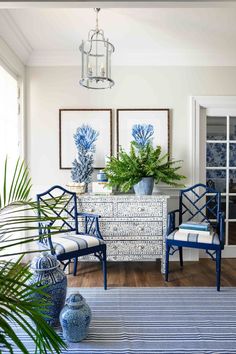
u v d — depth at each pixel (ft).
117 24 8.54
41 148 11.07
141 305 7.76
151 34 9.28
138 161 9.87
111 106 11.06
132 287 8.93
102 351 5.84
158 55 10.84
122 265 10.89
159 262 11.21
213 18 8.21
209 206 11.46
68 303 6.22
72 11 7.77
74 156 11.05
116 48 10.46
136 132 11.04
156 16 8.07
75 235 9.02
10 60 9.50
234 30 9.00
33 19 8.21
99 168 11.07
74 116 11.00
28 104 11.00
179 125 11.12
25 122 11.00
